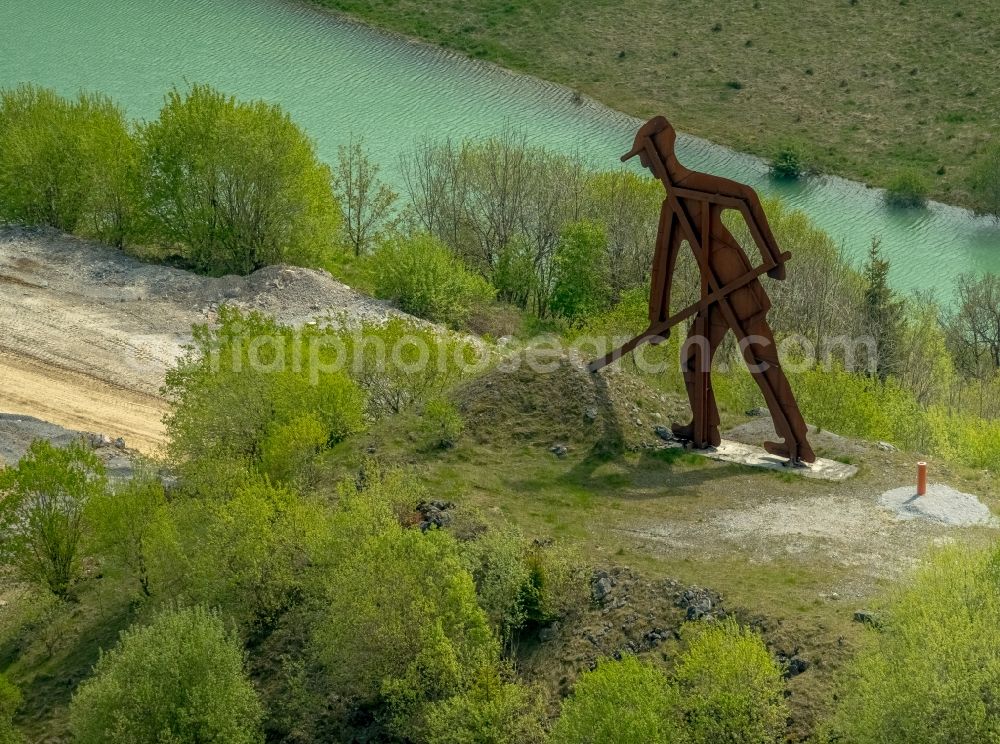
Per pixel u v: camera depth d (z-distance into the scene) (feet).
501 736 110.32
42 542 146.82
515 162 265.54
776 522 130.52
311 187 249.96
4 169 255.50
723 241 137.18
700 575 121.08
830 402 162.50
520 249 265.95
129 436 192.85
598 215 254.27
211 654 116.57
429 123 337.11
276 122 248.11
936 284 271.69
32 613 142.92
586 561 124.98
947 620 99.40
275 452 144.97
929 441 170.19
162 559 133.08
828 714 103.60
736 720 102.01
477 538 129.80
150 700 114.62
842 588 117.39
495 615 121.08
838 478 138.62
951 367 221.66
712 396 145.18
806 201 309.63
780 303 221.66
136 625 131.95
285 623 128.88
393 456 147.33
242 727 115.03
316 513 132.77
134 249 257.55
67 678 133.39
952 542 116.98
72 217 258.37
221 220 247.09
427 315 238.89
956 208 305.53
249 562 128.88
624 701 102.37
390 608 118.21
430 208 268.62
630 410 151.74
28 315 224.74
